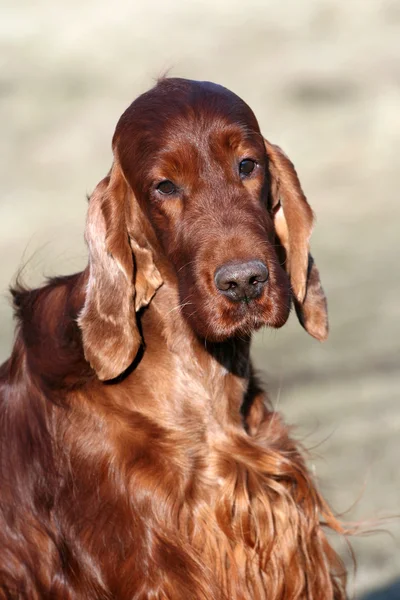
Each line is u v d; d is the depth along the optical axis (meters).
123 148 6.89
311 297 7.35
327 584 7.41
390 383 17.84
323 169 42.78
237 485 7.02
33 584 7.13
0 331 22.88
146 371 7.05
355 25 61.75
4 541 7.24
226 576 6.96
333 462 13.69
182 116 6.66
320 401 17.00
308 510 7.37
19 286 7.86
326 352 20.92
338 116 48.78
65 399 7.03
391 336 21.73
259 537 7.05
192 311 6.51
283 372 19.39
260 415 7.69
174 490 6.88
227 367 7.19
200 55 58.84
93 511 6.88
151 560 6.78
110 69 56.00
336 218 35.66
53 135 46.66
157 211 6.73
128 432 6.92
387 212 35.62
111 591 6.86
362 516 11.60
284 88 53.88
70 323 7.20
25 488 7.19
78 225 35.19
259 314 6.37
